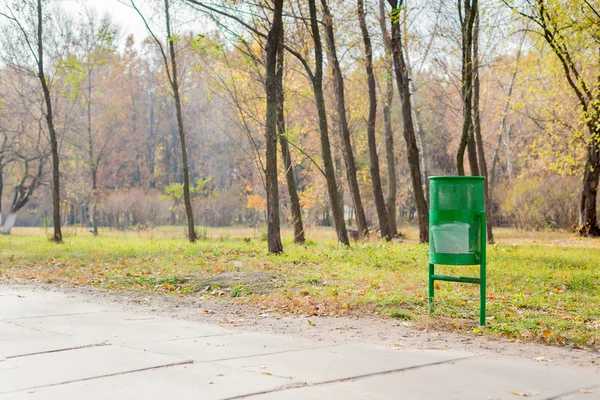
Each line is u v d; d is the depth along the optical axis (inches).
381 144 2190.0
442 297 433.1
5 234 1843.0
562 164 1295.5
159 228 2022.6
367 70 1133.1
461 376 233.9
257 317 376.2
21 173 2180.1
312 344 294.5
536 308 410.9
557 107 1253.7
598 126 1061.1
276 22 753.0
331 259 699.4
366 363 253.9
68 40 1464.1
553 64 1051.3
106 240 1286.9
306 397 204.1
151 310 401.1
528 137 2251.5
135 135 3184.1
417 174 1015.6
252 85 1155.3
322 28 1015.6
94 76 2834.6
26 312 383.9
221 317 377.1
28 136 1844.2
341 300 422.3
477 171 1020.5
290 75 1286.9
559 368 250.8
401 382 224.4
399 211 2650.1
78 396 204.1
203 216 2214.6
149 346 285.1
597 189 1346.0
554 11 895.1
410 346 293.9
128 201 2122.3
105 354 266.5
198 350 277.0
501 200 1669.5
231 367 244.8
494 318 366.0
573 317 377.4
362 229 1107.3
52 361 253.0
